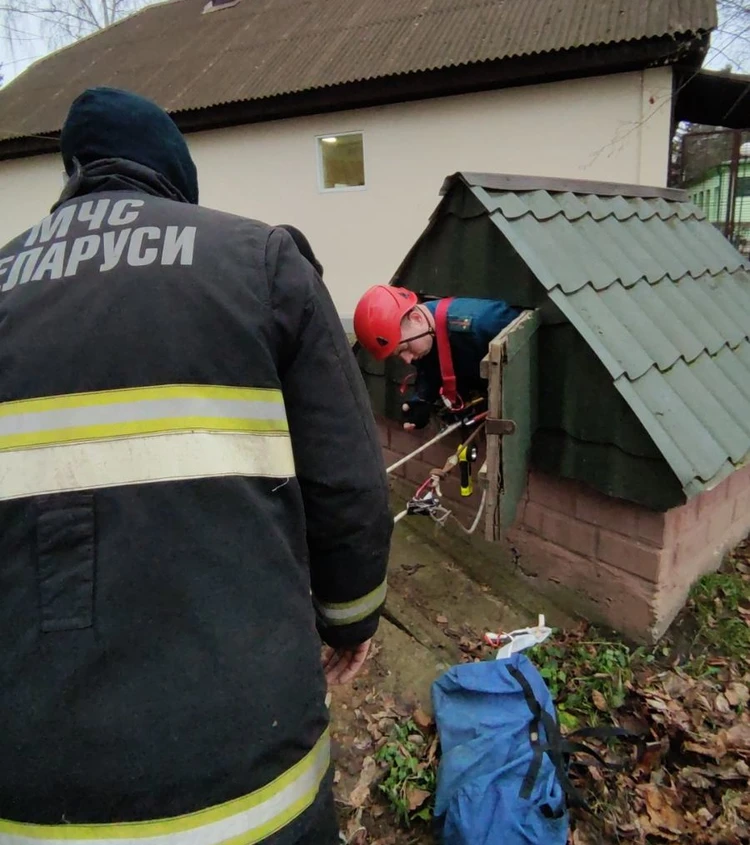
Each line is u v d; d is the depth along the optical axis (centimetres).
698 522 273
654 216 333
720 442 240
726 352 288
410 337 261
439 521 264
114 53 1203
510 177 272
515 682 209
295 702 99
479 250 276
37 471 95
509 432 229
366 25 922
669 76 676
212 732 91
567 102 720
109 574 91
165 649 91
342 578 118
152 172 120
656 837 193
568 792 188
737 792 204
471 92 762
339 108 836
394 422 360
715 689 242
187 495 95
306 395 110
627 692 238
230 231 111
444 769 191
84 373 97
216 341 100
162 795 89
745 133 1191
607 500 257
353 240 887
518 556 298
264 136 903
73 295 101
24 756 89
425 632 262
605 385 234
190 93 933
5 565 94
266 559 100
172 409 96
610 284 264
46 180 1104
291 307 107
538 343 254
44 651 90
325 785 107
